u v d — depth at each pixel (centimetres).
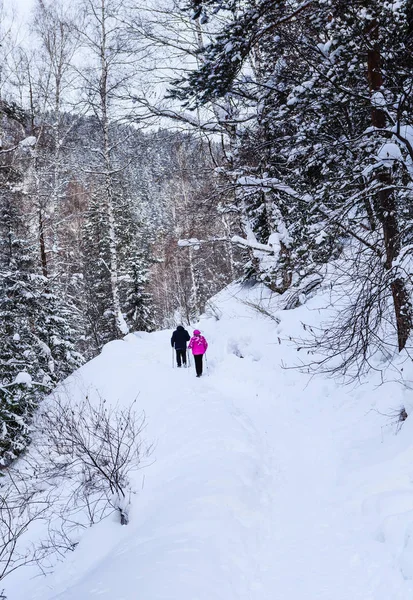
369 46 572
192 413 845
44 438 923
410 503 388
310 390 899
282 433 763
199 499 466
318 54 632
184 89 618
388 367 744
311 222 637
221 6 529
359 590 308
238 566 354
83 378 1289
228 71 572
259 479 564
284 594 318
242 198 841
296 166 779
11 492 780
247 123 909
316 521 437
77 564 501
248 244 1290
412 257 525
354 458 560
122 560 381
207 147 1035
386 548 346
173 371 1235
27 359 1276
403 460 475
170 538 391
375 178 615
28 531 653
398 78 600
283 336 1145
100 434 784
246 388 1046
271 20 562
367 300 511
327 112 713
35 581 509
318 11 542
